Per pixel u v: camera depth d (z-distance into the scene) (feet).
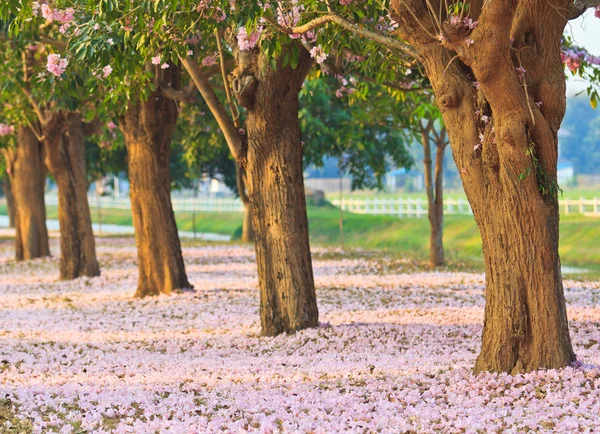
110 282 79.10
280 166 45.34
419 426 26.22
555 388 28.86
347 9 36.40
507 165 29.89
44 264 98.53
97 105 66.08
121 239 152.15
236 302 61.21
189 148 103.96
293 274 45.60
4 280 84.12
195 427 27.17
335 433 25.77
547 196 30.45
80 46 34.65
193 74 46.50
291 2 35.14
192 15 34.94
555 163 30.35
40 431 27.58
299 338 43.80
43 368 39.06
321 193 184.85
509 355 31.22
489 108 30.81
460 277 74.38
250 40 35.68
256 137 45.32
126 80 42.57
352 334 43.96
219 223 190.19
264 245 45.93
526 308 30.83
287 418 27.84
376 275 78.43
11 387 34.14
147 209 65.67
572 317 48.52
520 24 29.96
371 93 73.05
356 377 33.71
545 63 30.01
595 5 31.27
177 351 43.55
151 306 60.59
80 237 83.56
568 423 25.08
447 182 349.82
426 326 46.11
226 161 138.51
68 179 82.79
